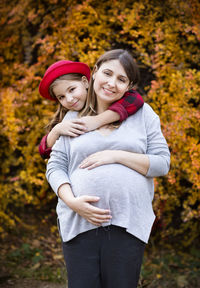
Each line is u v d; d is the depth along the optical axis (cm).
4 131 308
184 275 297
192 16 296
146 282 282
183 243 330
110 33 305
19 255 320
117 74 159
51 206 380
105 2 315
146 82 318
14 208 377
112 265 151
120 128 161
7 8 338
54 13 319
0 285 278
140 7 294
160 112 289
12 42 341
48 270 302
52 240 346
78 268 154
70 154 163
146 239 156
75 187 157
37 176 327
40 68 320
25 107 322
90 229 153
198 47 305
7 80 335
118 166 154
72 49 298
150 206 163
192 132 286
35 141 319
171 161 274
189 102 302
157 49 285
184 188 300
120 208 151
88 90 174
